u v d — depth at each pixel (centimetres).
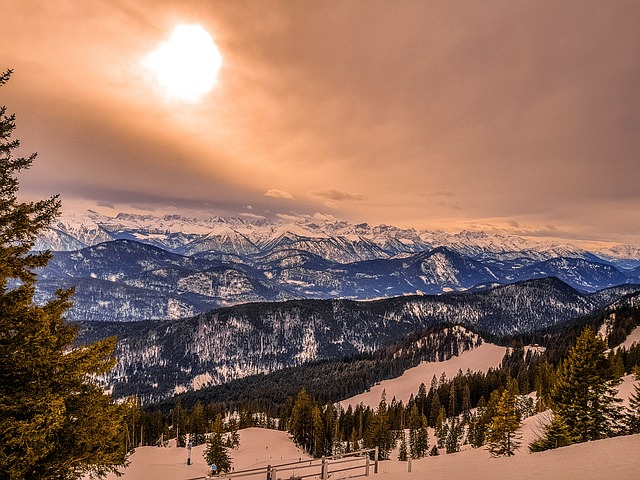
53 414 1066
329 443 9350
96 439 1320
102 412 1364
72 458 1236
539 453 1970
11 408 1057
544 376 9894
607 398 3328
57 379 1220
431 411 12550
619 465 1485
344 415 11138
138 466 4753
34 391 1155
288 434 10869
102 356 1373
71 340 1451
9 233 1253
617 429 3272
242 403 17412
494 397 9619
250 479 3956
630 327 15638
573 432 3291
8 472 1025
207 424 11369
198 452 7500
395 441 9975
